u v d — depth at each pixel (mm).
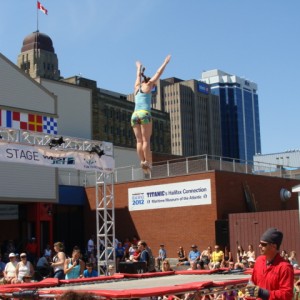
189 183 32250
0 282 16172
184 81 181250
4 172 32969
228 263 25125
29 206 34969
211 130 183375
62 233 38719
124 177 38562
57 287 8391
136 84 9688
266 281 6074
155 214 33719
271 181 35156
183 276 10109
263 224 29125
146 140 9516
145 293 5996
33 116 33906
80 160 21000
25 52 148000
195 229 31656
